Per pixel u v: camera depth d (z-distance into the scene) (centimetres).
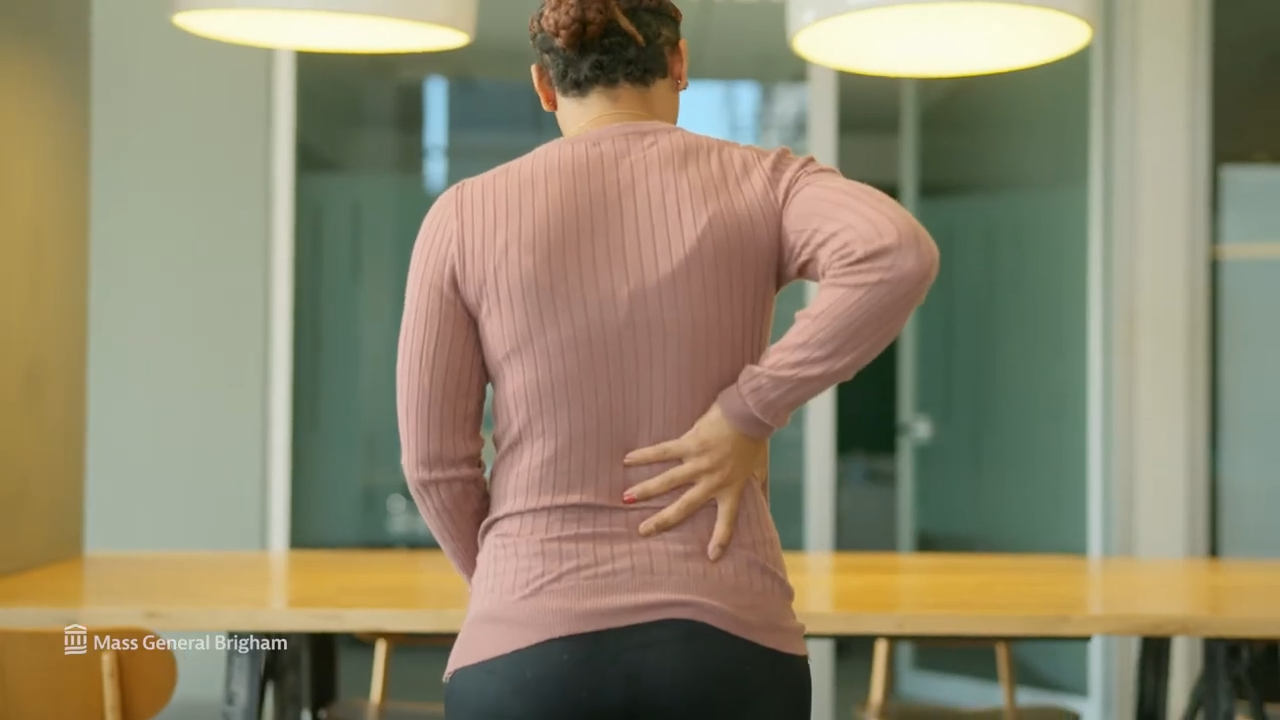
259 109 396
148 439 394
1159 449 401
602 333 122
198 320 395
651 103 134
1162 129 398
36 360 271
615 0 131
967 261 412
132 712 210
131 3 391
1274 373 402
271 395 400
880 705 274
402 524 408
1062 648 410
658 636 118
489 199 127
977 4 197
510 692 119
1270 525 403
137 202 393
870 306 116
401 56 407
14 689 205
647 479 122
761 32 406
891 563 285
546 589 120
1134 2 398
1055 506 413
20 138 265
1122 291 400
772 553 126
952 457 415
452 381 128
